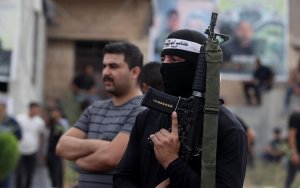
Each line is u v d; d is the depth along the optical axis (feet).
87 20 81.46
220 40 13.37
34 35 72.18
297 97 73.26
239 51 75.25
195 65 13.92
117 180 14.56
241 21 75.25
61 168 50.31
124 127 18.62
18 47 60.85
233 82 75.87
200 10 75.05
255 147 70.38
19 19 61.05
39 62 75.00
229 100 75.82
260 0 75.25
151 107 13.56
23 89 64.39
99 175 18.61
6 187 44.88
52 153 50.19
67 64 81.71
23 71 64.23
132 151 14.62
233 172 13.07
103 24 81.30
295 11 78.64
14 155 43.01
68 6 81.61
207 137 12.87
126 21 81.05
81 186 18.84
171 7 75.25
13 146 42.93
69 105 67.26
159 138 13.23
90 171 18.72
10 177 46.73
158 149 13.19
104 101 19.90
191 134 13.23
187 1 75.05
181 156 13.21
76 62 82.12
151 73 20.02
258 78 73.67
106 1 81.25
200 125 13.30
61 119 51.03
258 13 75.31
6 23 60.95
